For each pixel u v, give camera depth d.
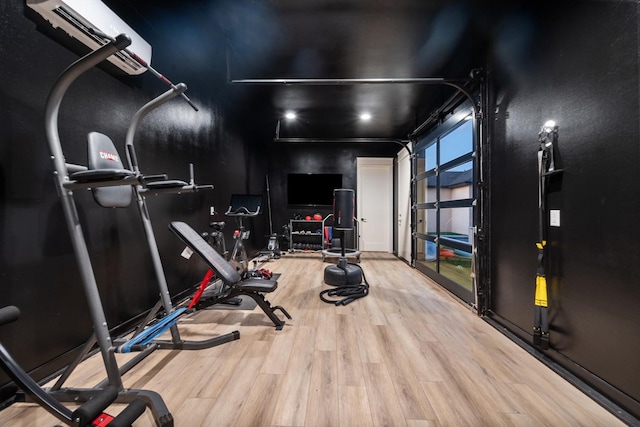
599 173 1.38
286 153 6.35
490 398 1.36
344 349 1.84
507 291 2.16
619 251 1.28
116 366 1.24
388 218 6.26
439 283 3.51
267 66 2.95
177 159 2.73
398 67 2.92
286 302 2.82
